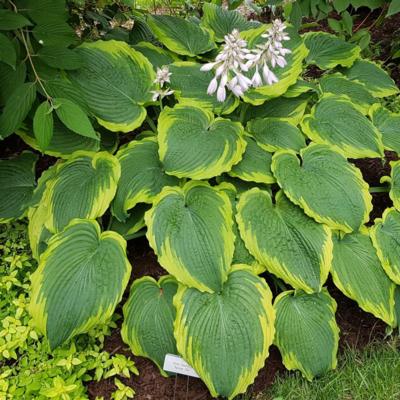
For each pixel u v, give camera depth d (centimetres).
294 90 138
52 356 107
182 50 150
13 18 94
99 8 165
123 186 117
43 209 119
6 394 98
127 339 108
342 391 108
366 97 150
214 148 115
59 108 95
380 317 111
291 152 122
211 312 102
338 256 115
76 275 102
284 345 108
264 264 108
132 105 129
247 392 109
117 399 101
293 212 114
